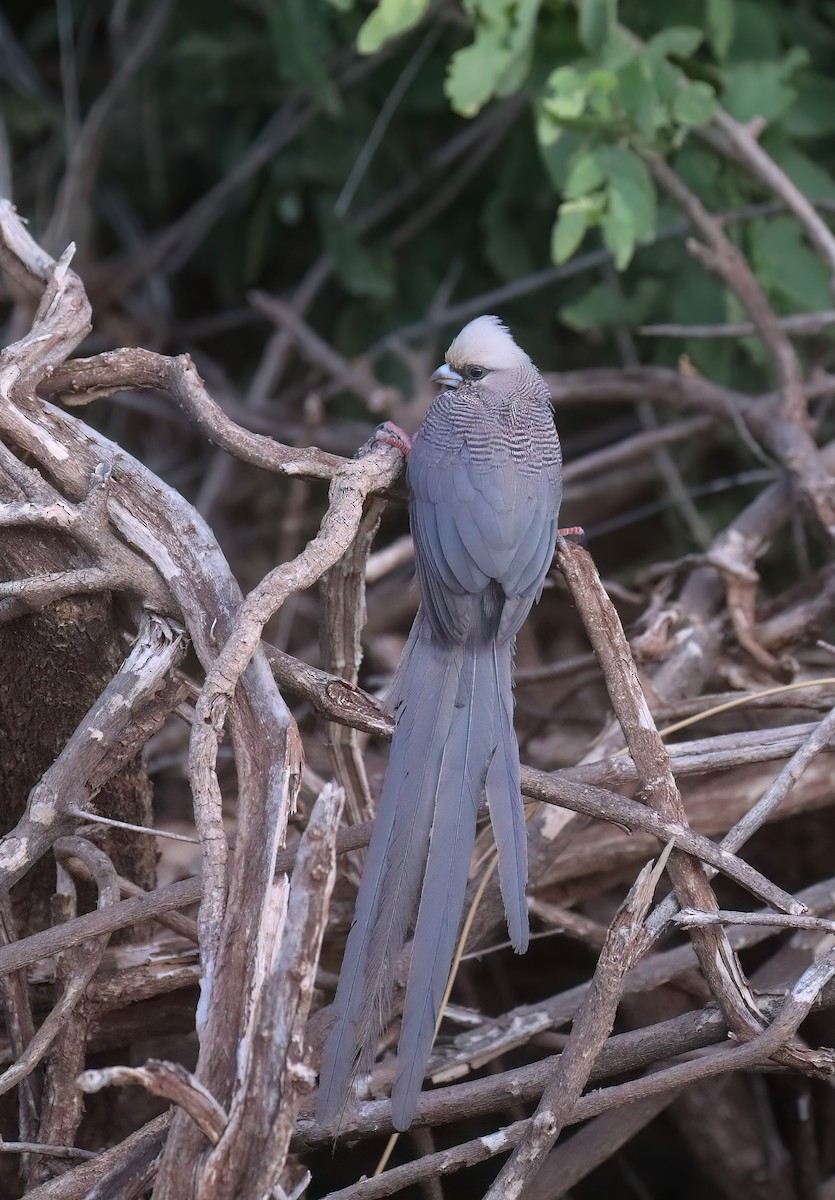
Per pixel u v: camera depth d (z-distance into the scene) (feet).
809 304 37.68
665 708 27.27
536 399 27.09
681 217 40.06
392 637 41.32
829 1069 20.03
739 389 43.45
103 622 21.84
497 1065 28.19
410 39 45.06
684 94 31.60
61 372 24.07
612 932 19.26
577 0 32.83
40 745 23.09
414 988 19.02
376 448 25.13
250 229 49.62
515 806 20.97
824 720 22.50
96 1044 23.65
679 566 30.78
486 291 49.60
